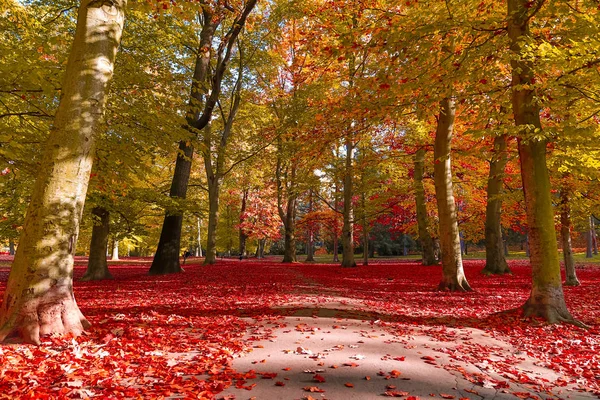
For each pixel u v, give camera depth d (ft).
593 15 24.34
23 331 15.69
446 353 17.98
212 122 96.12
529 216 26.76
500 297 37.37
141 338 18.16
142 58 41.27
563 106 29.40
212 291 38.06
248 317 24.40
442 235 43.04
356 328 22.07
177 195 62.18
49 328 16.24
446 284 42.42
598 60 23.73
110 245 141.49
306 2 49.14
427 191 89.25
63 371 12.97
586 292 41.42
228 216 155.02
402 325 23.66
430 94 29.76
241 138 96.53
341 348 17.79
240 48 81.30
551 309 25.43
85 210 48.85
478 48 28.25
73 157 17.08
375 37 27.07
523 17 26.18
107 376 12.91
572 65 23.80
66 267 17.10
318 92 66.44
